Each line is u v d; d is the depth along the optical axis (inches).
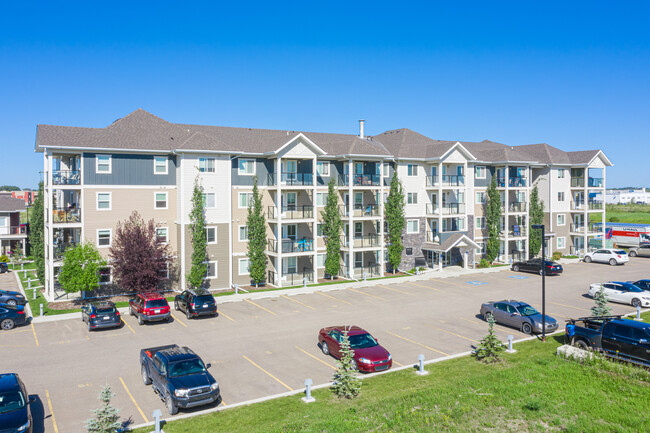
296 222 1599.4
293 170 1660.9
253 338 1032.8
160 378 711.7
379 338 1030.4
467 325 1133.7
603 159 2380.7
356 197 1806.1
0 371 831.7
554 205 2322.8
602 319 899.4
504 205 2144.4
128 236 1331.2
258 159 1611.7
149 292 1209.4
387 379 791.1
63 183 1414.9
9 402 598.2
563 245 2357.3
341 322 1160.8
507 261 2111.2
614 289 1380.4
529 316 1077.1
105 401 573.6
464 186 1984.5
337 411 656.4
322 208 1738.4
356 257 1803.6
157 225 1480.1
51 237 1337.4
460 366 848.3
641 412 649.6
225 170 1537.9
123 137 1444.4
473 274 1839.3
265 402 703.1
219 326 1127.0
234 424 627.8
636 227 2908.5
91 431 556.1
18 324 1117.7
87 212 1382.9
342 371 718.5
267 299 1417.3
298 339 1025.5
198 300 1183.6
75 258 1264.8
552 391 717.9
